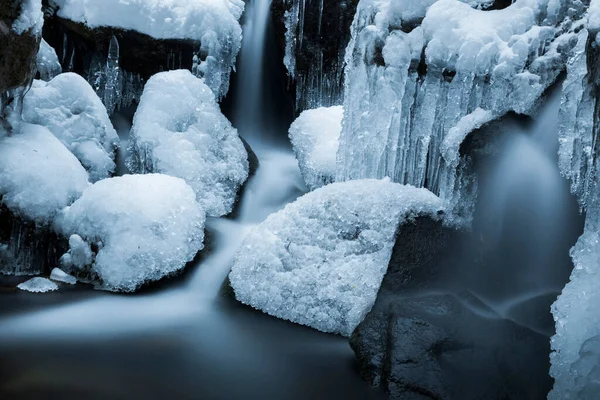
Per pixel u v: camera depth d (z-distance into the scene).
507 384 4.13
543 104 5.06
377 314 4.88
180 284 6.03
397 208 5.42
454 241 5.46
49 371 4.48
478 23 5.48
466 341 4.46
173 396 4.27
